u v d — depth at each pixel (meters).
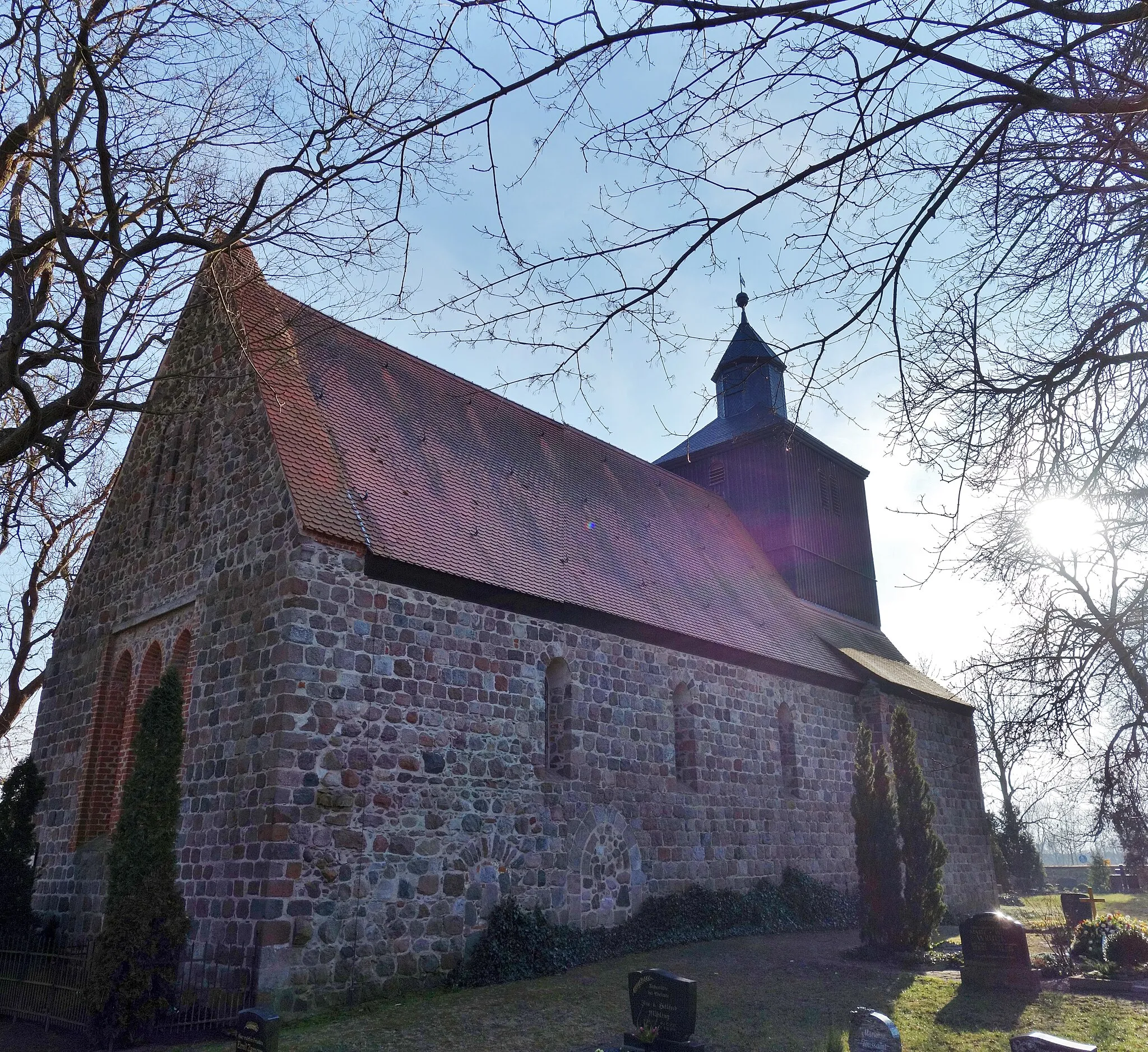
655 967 13.88
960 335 6.02
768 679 21.00
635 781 16.62
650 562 20.59
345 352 17.62
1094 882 37.06
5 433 9.38
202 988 11.28
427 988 12.20
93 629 17.58
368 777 12.37
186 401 14.11
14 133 8.84
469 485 17.23
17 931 14.68
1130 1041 10.05
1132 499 7.16
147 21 8.95
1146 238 5.89
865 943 15.67
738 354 22.25
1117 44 4.83
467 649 14.24
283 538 12.85
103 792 16.17
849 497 31.39
